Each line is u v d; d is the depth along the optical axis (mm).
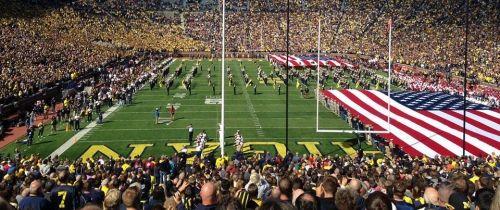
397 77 55812
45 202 7023
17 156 22031
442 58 69688
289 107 39969
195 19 101000
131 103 41562
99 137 29516
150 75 54000
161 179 16469
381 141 26969
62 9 81125
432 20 87250
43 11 75688
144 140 28828
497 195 3609
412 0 95688
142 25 93688
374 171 13578
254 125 33062
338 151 26516
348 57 82250
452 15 86312
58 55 55156
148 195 12852
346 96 35250
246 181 12070
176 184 11359
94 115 36375
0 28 58656
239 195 7660
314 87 51094
